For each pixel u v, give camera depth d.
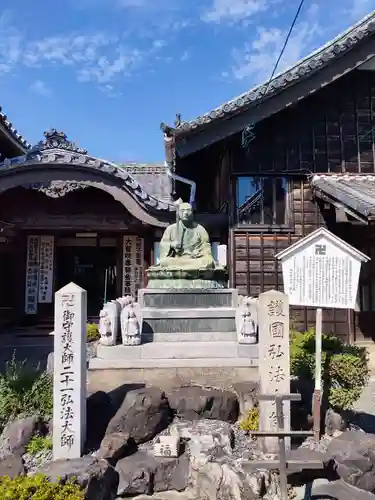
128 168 16.95
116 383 7.25
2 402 5.93
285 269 6.23
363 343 13.02
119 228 14.42
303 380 6.64
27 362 10.46
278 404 4.89
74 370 5.34
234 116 12.58
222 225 13.48
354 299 5.97
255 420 5.97
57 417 5.25
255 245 13.23
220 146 14.12
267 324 5.60
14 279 15.74
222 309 8.82
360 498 4.86
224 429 5.79
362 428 6.82
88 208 14.29
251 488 4.73
